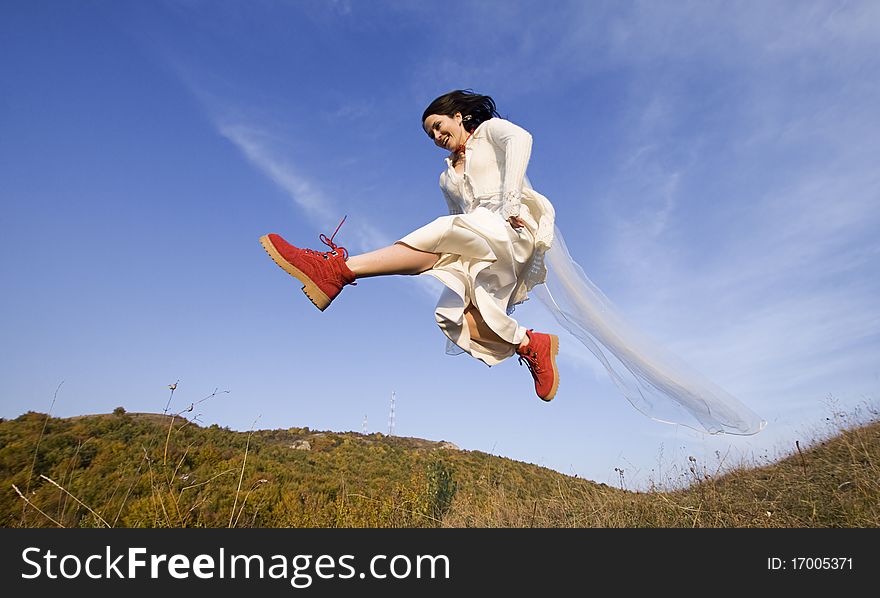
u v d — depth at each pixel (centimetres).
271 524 510
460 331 220
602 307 275
